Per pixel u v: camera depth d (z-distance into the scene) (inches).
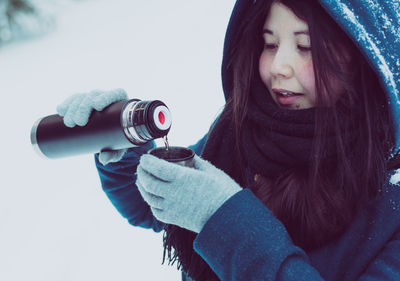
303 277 26.3
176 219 30.0
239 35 39.0
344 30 29.6
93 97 33.2
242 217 28.0
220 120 42.9
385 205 32.4
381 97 32.7
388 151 33.7
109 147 33.7
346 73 32.6
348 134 33.1
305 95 34.8
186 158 30.5
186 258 38.0
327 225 33.6
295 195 34.8
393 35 30.4
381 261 30.6
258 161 37.4
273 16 33.3
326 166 34.9
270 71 35.1
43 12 335.9
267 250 27.0
